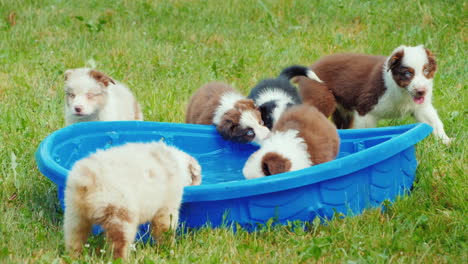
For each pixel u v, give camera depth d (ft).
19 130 25.03
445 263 15.29
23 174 20.48
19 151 22.63
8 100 29.25
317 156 19.79
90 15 45.52
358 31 41.78
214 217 17.06
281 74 27.30
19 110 27.43
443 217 17.80
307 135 20.25
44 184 20.13
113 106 25.22
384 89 24.67
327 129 20.86
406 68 23.61
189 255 15.35
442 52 36.35
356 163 17.69
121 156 14.74
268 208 17.16
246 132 23.52
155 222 15.78
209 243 16.12
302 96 26.86
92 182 13.55
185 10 47.42
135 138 22.90
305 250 15.71
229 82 33.09
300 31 42.27
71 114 24.58
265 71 34.65
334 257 15.53
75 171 13.89
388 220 17.84
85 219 14.26
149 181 14.58
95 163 14.12
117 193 13.66
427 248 15.87
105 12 46.34
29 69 34.30
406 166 20.08
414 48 24.09
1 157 21.89
